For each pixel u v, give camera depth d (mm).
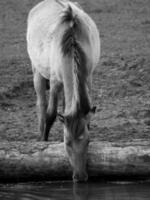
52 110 11219
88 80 10961
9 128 13188
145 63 17625
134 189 9469
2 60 18359
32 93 16047
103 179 10070
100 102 15141
